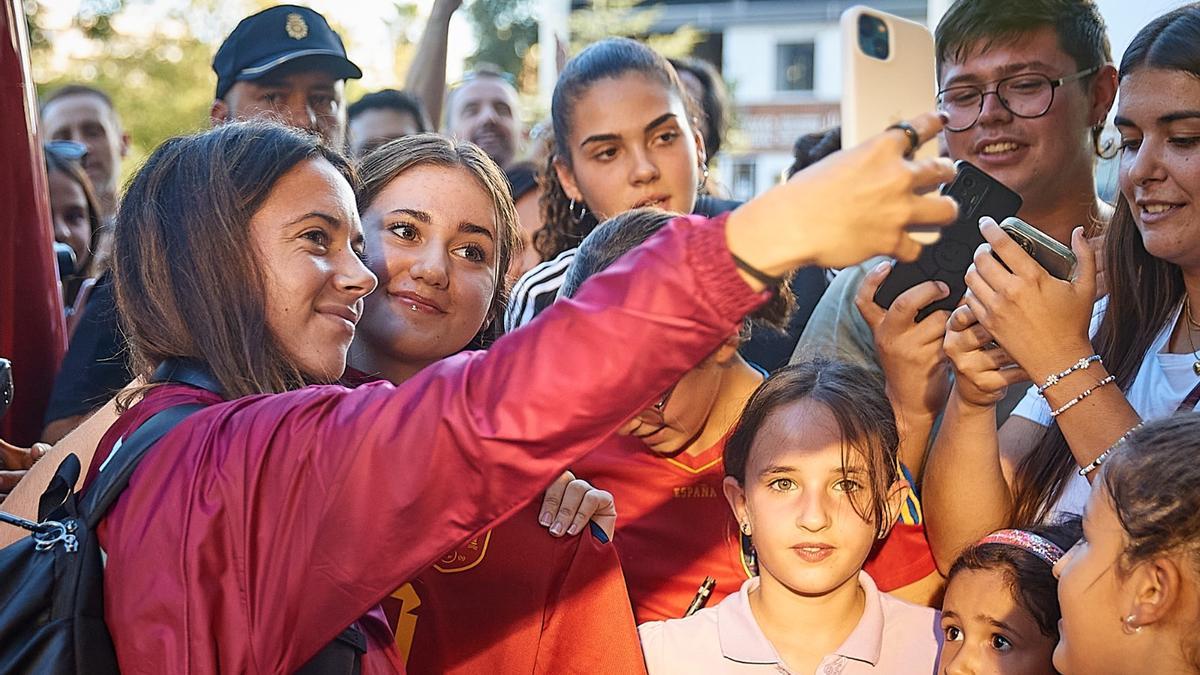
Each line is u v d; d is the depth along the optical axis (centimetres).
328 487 144
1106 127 335
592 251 227
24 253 284
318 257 174
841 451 213
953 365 215
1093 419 198
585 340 131
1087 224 301
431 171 236
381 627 173
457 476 138
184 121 1795
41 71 1714
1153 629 152
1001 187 227
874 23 260
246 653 147
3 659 146
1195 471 152
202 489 151
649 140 315
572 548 209
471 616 207
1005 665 199
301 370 174
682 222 132
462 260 236
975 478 223
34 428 291
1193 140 213
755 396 228
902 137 123
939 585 235
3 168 279
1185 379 221
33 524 156
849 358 281
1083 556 162
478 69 554
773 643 219
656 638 223
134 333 174
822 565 213
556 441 134
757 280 127
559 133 329
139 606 148
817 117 1986
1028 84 286
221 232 168
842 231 122
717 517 241
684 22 2372
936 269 228
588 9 1800
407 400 142
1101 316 252
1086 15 292
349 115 471
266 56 381
